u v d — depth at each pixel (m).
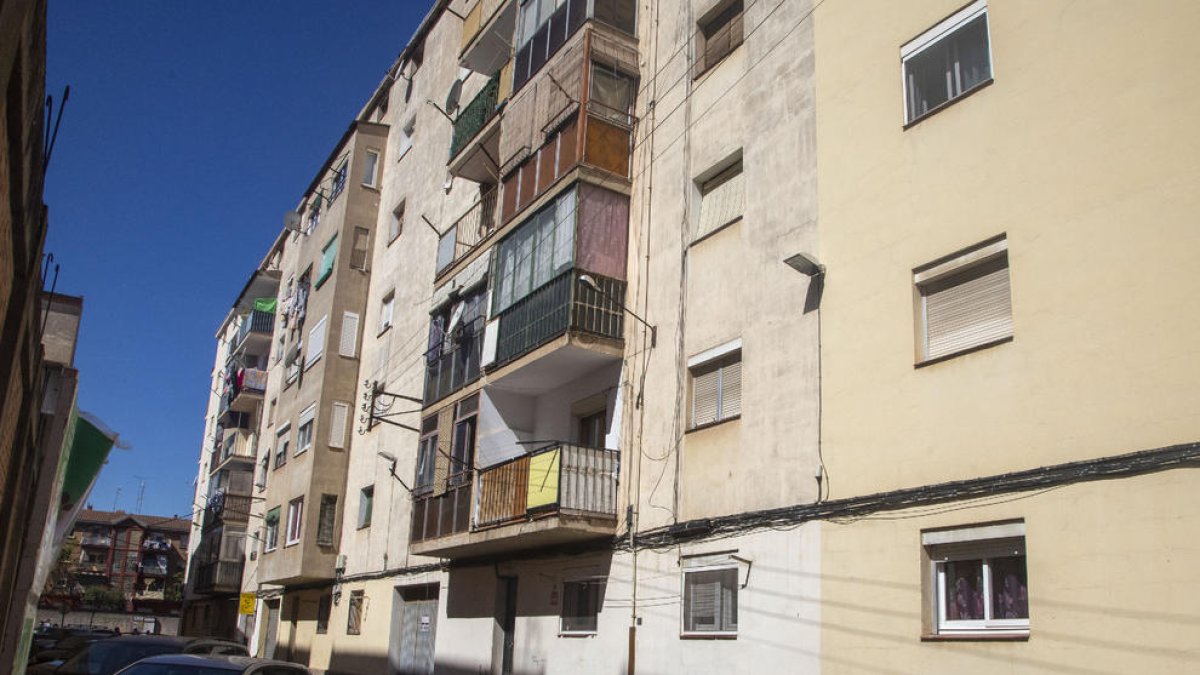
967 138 10.11
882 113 11.28
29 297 8.62
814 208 11.95
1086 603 7.93
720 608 12.14
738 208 13.68
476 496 16.47
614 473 14.63
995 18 10.08
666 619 12.87
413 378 22.83
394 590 21.09
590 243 15.31
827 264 11.52
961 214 9.98
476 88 23.42
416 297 23.86
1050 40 9.46
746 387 12.38
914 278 10.37
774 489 11.55
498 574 17.08
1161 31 8.48
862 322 10.86
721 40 15.01
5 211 6.90
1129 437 7.96
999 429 9.06
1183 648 7.21
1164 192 8.16
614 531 14.33
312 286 29.75
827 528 10.60
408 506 21.41
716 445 12.77
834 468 10.77
